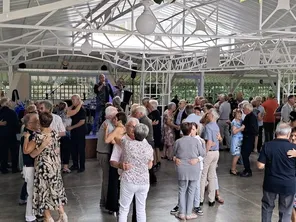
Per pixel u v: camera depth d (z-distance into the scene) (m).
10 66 11.69
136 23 4.32
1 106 6.80
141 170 3.68
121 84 10.08
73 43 9.96
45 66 14.66
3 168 6.83
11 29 8.60
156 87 12.47
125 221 3.74
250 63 9.09
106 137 4.09
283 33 6.98
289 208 3.76
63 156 6.92
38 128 4.00
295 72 15.44
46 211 4.03
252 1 7.32
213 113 5.00
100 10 9.48
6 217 4.59
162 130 8.74
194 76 15.47
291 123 4.44
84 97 14.41
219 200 5.29
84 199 5.34
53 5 2.81
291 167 3.70
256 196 5.64
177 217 4.66
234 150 6.95
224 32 11.12
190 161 4.42
